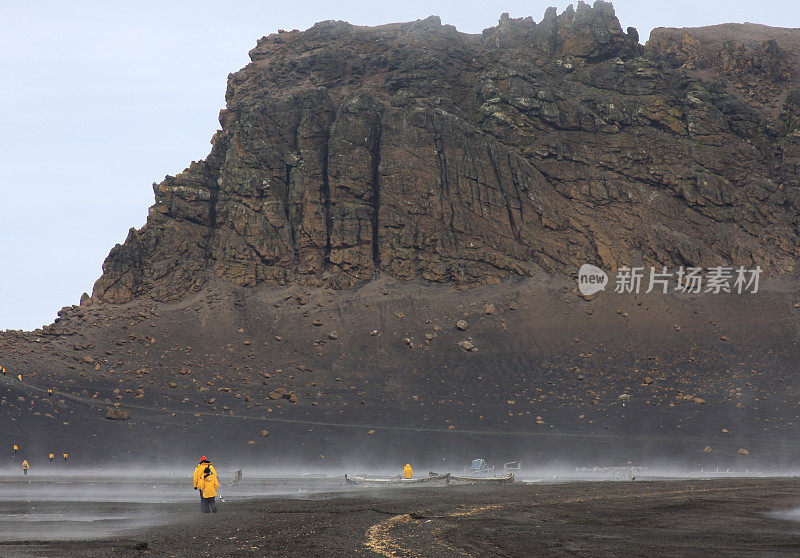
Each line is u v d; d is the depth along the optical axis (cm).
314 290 15412
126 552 2067
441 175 16612
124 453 9019
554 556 2070
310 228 16125
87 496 4406
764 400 12088
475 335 14350
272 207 16238
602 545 2288
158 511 3381
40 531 2575
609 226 16325
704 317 14688
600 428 11131
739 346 13975
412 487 5516
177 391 12225
